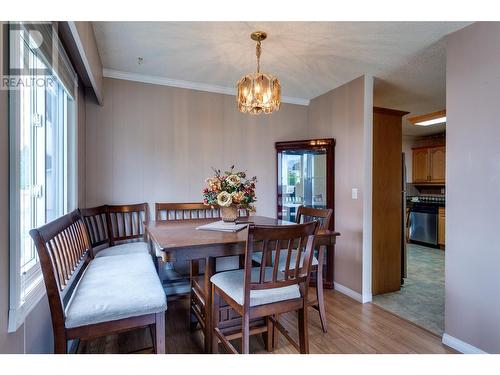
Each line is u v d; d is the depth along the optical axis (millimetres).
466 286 1922
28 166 1438
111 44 2264
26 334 1211
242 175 2289
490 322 1789
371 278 2898
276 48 2340
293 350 1938
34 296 1248
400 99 3641
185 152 3131
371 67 2705
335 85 3197
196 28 2031
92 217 2602
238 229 2029
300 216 2648
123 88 2857
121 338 2080
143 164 2943
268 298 1515
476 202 1868
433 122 4156
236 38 2174
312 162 3555
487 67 1817
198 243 1625
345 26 1988
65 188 2201
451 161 2021
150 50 2373
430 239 5438
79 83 2482
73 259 1745
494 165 1772
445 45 2248
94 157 2734
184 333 2176
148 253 2309
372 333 2195
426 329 2268
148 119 2965
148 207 2951
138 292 1448
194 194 3176
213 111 3273
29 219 1447
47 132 1877
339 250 3150
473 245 1885
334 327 2291
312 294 3049
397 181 3188
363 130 2867
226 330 1882
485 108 1823
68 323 1236
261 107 2121
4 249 990
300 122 3766
